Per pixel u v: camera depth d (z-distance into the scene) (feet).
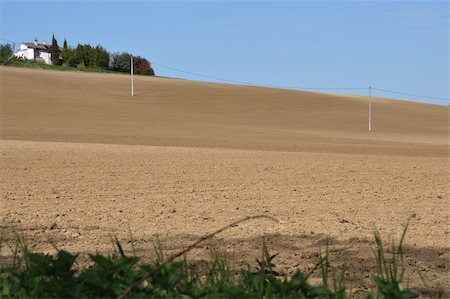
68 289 11.59
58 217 26.76
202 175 44.55
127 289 11.09
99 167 48.29
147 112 175.42
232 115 184.96
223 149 76.69
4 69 246.27
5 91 191.01
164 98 210.18
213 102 209.97
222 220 26.50
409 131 172.55
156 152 65.51
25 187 36.47
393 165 56.70
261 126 161.38
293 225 25.39
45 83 217.56
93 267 14.94
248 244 21.42
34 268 12.77
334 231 24.11
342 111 208.74
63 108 168.76
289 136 130.82
